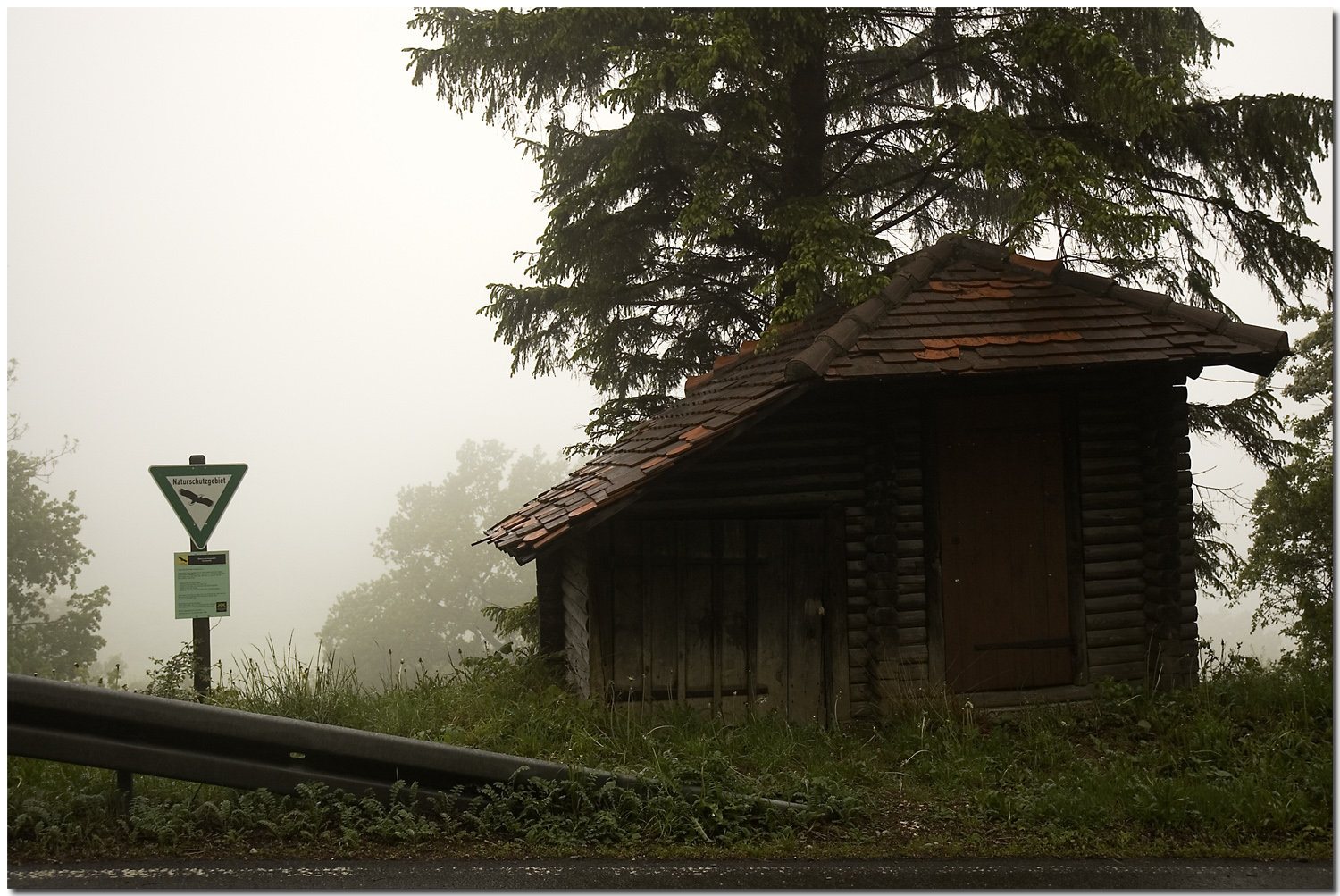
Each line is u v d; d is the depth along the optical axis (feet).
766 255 42.57
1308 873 17.11
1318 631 65.51
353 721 22.85
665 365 46.09
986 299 28.32
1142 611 27.89
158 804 16.98
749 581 27.35
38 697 15.74
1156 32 36.04
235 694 23.71
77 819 16.57
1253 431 41.96
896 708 26.27
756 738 24.63
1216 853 18.01
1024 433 27.81
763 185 41.27
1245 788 20.35
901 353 25.84
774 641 27.30
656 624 27.09
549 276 41.98
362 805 17.31
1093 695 27.09
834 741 24.94
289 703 23.00
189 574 25.35
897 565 26.91
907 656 26.78
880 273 30.96
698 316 45.96
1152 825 19.38
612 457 34.65
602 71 39.81
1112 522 27.81
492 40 36.78
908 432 27.12
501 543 30.40
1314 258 36.91
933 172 43.98
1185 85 36.96
